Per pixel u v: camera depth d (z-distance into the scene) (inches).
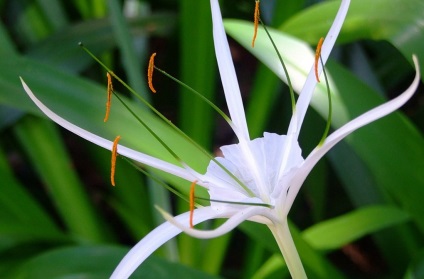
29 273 26.0
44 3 35.3
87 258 26.1
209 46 30.4
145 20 35.3
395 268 30.3
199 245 31.0
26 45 35.3
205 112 31.2
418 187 25.8
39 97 27.4
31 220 29.6
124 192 33.6
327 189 33.7
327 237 28.0
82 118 27.1
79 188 32.3
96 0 38.2
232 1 34.9
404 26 25.5
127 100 27.4
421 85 39.0
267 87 30.9
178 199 31.8
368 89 26.3
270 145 21.0
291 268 20.3
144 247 19.4
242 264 38.7
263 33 27.0
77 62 32.6
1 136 36.1
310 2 31.7
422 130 33.8
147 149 26.5
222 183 20.6
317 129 32.2
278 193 19.9
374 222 27.7
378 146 25.8
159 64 40.6
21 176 41.4
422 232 27.9
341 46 31.4
